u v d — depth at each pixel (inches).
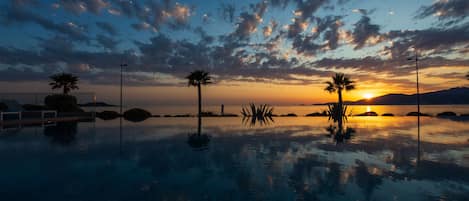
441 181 221.6
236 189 202.2
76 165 273.0
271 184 215.0
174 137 490.3
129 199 179.8
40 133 541.3
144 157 314.2
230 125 754.2
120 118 1066.7
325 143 422.3
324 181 222.2
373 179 227.6
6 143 410.3
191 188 204.1
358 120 973.2
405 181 222.2
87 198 180.7
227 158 311.0
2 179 222.4
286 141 442.3
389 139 464.1
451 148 373.4
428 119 1014.4
